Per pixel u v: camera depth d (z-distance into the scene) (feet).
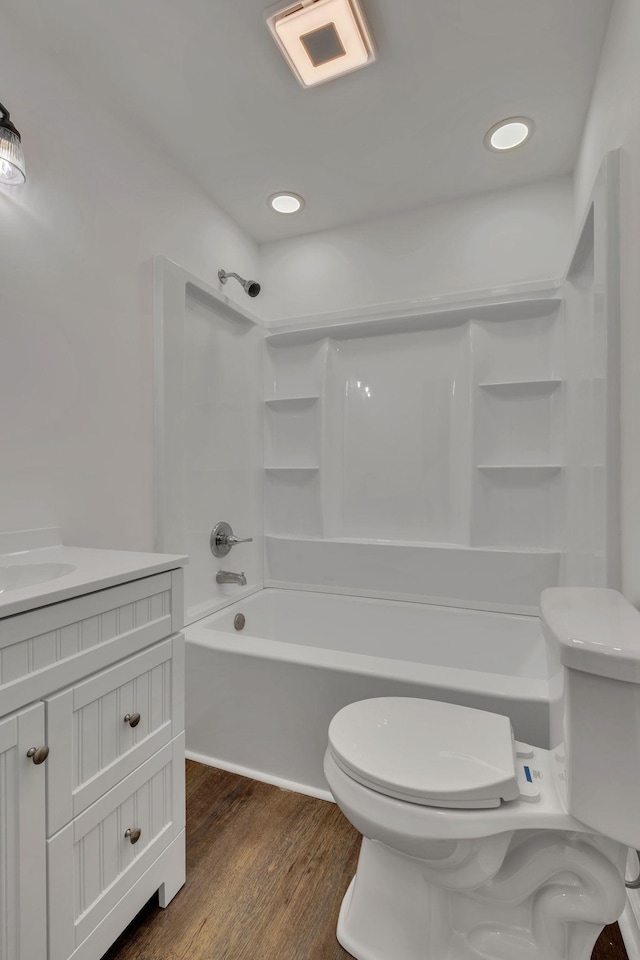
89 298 5.02
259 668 5.24
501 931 3.09
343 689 4.88
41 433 4.48
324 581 8.04
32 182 4.42
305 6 4.21
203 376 7.02
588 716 2.64
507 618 6.80
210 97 5.34
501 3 4.29
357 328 7.88
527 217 7.07
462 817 2.81
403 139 6.08
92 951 2.88
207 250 7.21
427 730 3.53
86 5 4.22
